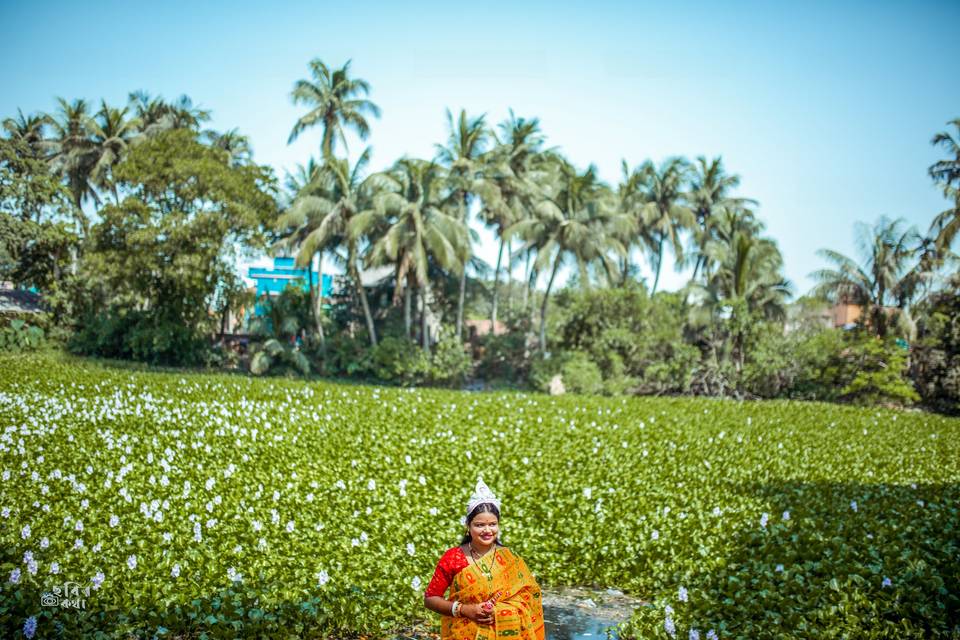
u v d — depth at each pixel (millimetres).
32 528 9469
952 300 36094
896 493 13711
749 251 41938
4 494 10836
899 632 7516
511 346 41969
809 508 12219
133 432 16234
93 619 7258
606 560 10078
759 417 26656
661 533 10703
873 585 8430
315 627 7617
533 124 42812
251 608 7715
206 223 35375
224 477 12727
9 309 41812
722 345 40656
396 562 9344
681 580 9117
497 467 14812
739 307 37938
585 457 16375
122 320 40531
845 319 50906
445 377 39344
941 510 12102
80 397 21359
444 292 45312
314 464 14102
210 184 35938
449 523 10906
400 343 39219
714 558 9664
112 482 11883
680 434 20953
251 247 37688
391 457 15016
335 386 29812
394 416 21359
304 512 10867
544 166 43719
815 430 23688
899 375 35594
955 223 36344
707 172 50125
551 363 38781
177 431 16219
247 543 9539
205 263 36125
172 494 11484
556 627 8305
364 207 39375
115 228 36469
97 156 48312
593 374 37875
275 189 39750
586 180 39750
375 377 41156
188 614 7453
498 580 5125
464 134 39844
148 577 8219
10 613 7137
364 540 9703
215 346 42156
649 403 30094
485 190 38625
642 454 17172
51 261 43125
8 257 39625
